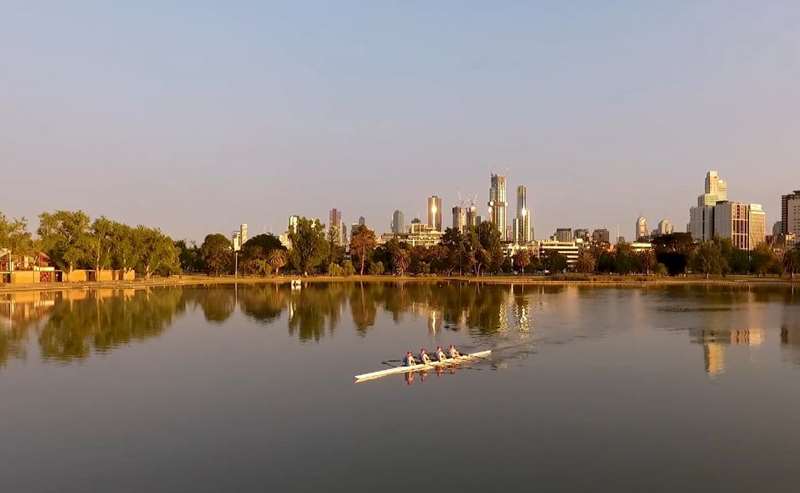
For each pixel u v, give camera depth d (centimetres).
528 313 11306
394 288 19500
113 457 3612
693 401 4756
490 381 5444
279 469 3403
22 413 4506
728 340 7838
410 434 3972
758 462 3497
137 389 5206
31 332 8588
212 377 5669
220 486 3191
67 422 4281
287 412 4494
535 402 4719
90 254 19675
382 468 3403
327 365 6238
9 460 3581
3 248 17000
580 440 3850
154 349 7244
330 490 3128
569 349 7131
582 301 14125
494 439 3875
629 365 6150
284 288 19225
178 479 3288
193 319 10356
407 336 8319
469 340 7894
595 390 5094
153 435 3994
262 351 7112
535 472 3344
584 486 3169
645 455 3597
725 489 3142
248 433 4016
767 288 19600
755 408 4562
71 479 3303
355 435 3959
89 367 6141
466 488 3141
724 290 18550
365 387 5234
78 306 12419
